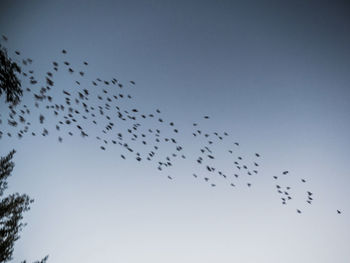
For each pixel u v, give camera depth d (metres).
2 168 5.57
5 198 5.25
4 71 6.35
